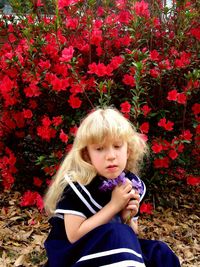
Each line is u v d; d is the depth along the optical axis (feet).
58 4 10.39
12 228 9.64
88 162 5.57
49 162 9.98
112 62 9.68
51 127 10.09
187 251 9.30
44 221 10.03
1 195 11.37
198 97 10.68
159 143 9.95
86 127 5.43
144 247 5.74
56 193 5.61
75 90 9.57
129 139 5.62
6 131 11.55
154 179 10.87
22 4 12.03
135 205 5.50
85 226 5.24
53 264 5.32
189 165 11.38
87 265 4.96
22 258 8.32
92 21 10.32
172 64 10.30
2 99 11.03
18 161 11.66
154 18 10.80
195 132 10.88
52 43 10.15
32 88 9.82
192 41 11.27
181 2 10.75
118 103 10.46
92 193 5.45
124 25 11.59
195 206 11.62
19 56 10.04
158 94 10.46
